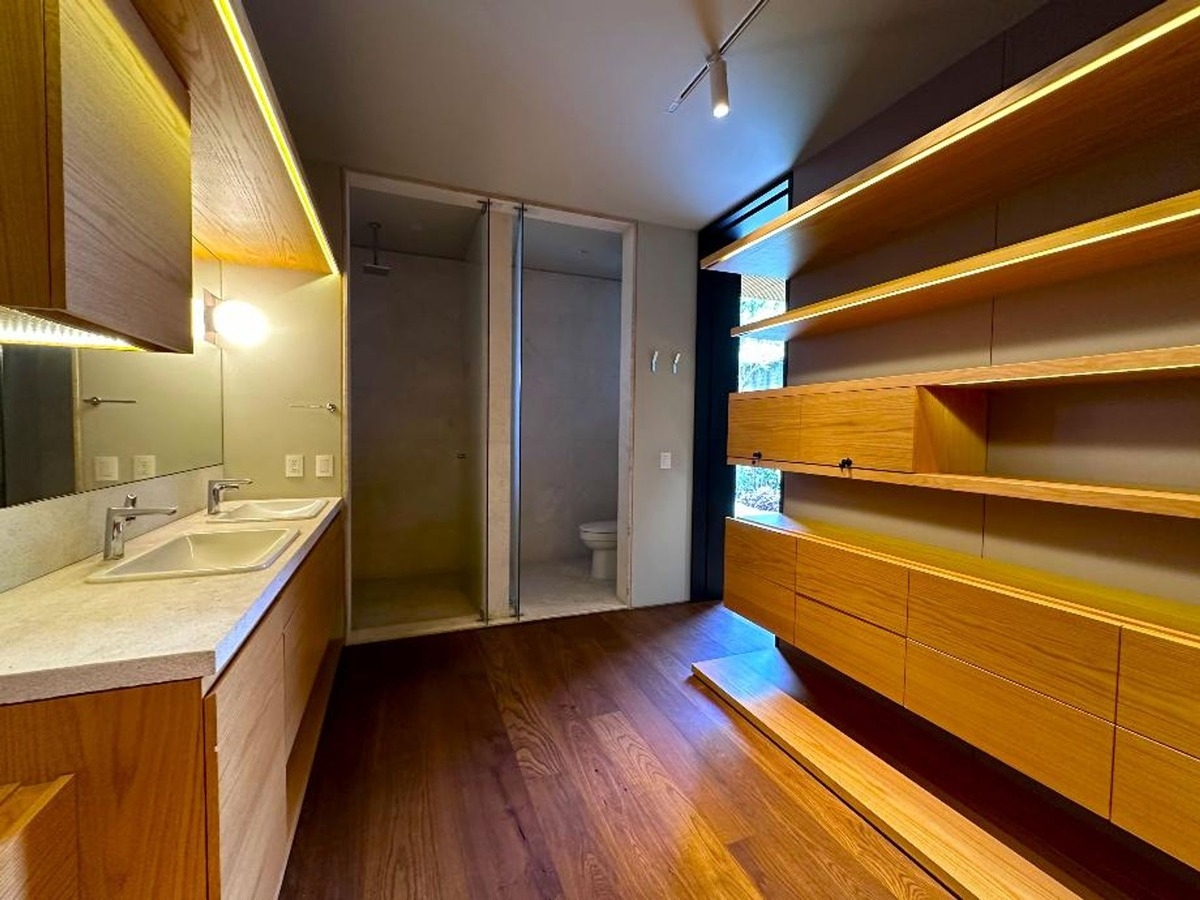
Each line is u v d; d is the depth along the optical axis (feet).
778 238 7.13
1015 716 4.54
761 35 5.87
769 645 9.62
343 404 9.02
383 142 8.14
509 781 5.87
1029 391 5.61
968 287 5.49
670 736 6.79
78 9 2.72
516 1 5.38
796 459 7.45
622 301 11.84
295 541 5.63
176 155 3.90
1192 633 3.64
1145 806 3.69
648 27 5.74
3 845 2.23
